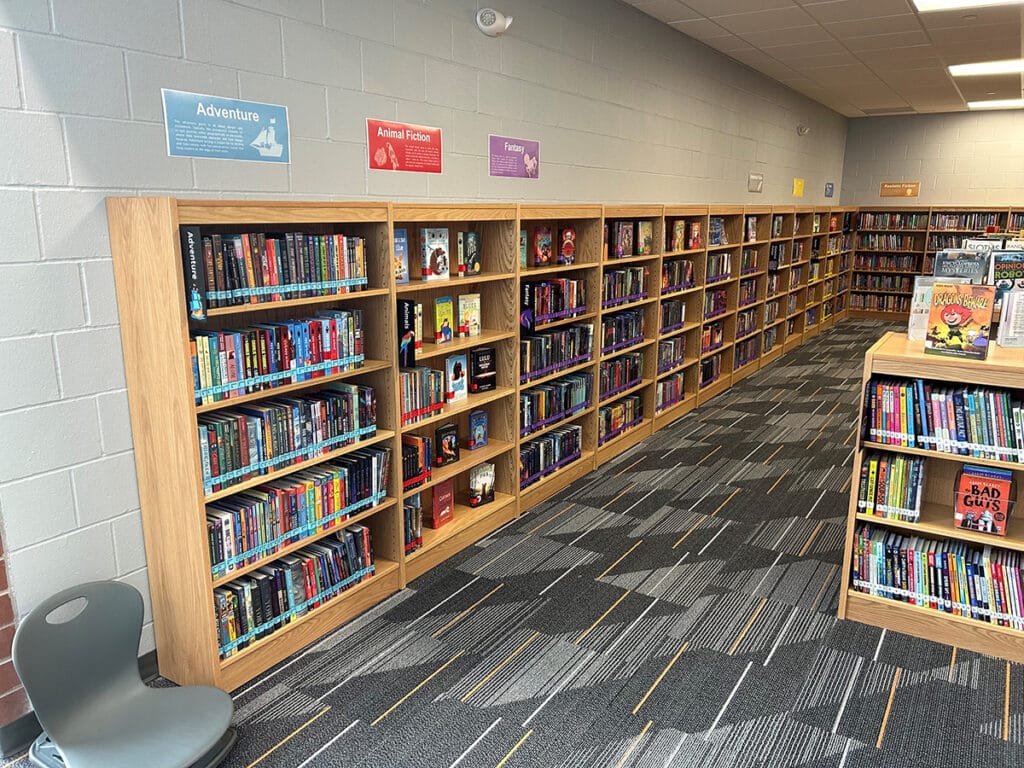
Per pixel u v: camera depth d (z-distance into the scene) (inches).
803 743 89.8
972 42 228.7
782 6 188.9
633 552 142.1
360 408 114.3
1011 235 253.8
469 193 145.4
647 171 211.3
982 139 400.2
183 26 92.8
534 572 133.8
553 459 169.9
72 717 84.8
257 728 92.3
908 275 430.0
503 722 93.6
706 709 96.2
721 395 265.9
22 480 85.4
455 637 112.7
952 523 109.7
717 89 249.0
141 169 91.0
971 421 103.1
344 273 107.3
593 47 177.8
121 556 96.7
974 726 92.7
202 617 94.5
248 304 92.7
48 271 84.1
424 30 129.3
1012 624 105.3
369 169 122.4
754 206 273.4
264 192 105.9
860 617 117.1
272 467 100.2
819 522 156.6
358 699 97.8
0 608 85.4
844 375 297.1
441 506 140.6
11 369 82.6
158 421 91.4
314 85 111.1
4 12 76.7
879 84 309.7
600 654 108.6
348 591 116.3
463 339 141.4
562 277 180.1
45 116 81.4
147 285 86.7
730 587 128.8
